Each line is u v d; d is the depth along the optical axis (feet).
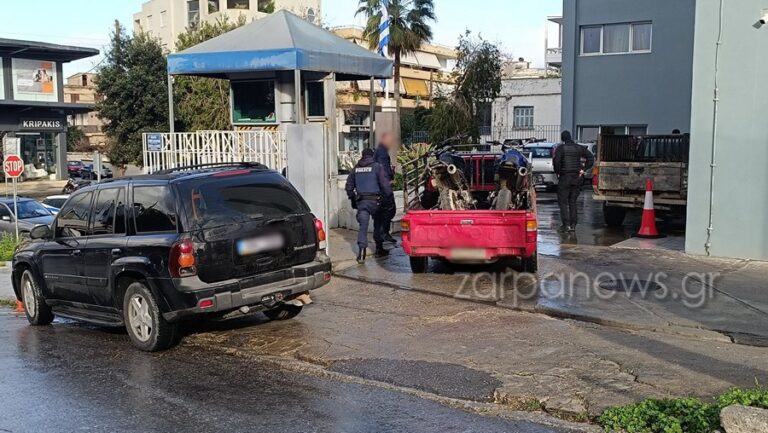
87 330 29.66
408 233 33.53
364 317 27.96
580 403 18.24
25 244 31.35
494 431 17.01
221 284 23.98
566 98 99.45
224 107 108.27
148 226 24.90
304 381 21.20
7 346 27.02
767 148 34.53
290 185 27.07
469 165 41.81
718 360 21.49
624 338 24.08
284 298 25.70
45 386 21.63
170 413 18.84
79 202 28.07
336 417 18.19
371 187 38.17
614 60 95.71
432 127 129.49
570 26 97.86
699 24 35.68
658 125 93.66
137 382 21.66
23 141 150.20
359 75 57.57
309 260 26.55
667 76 92.43
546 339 24.12
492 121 152.66
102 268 26.16
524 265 33.83
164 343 24.79
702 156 36.32
